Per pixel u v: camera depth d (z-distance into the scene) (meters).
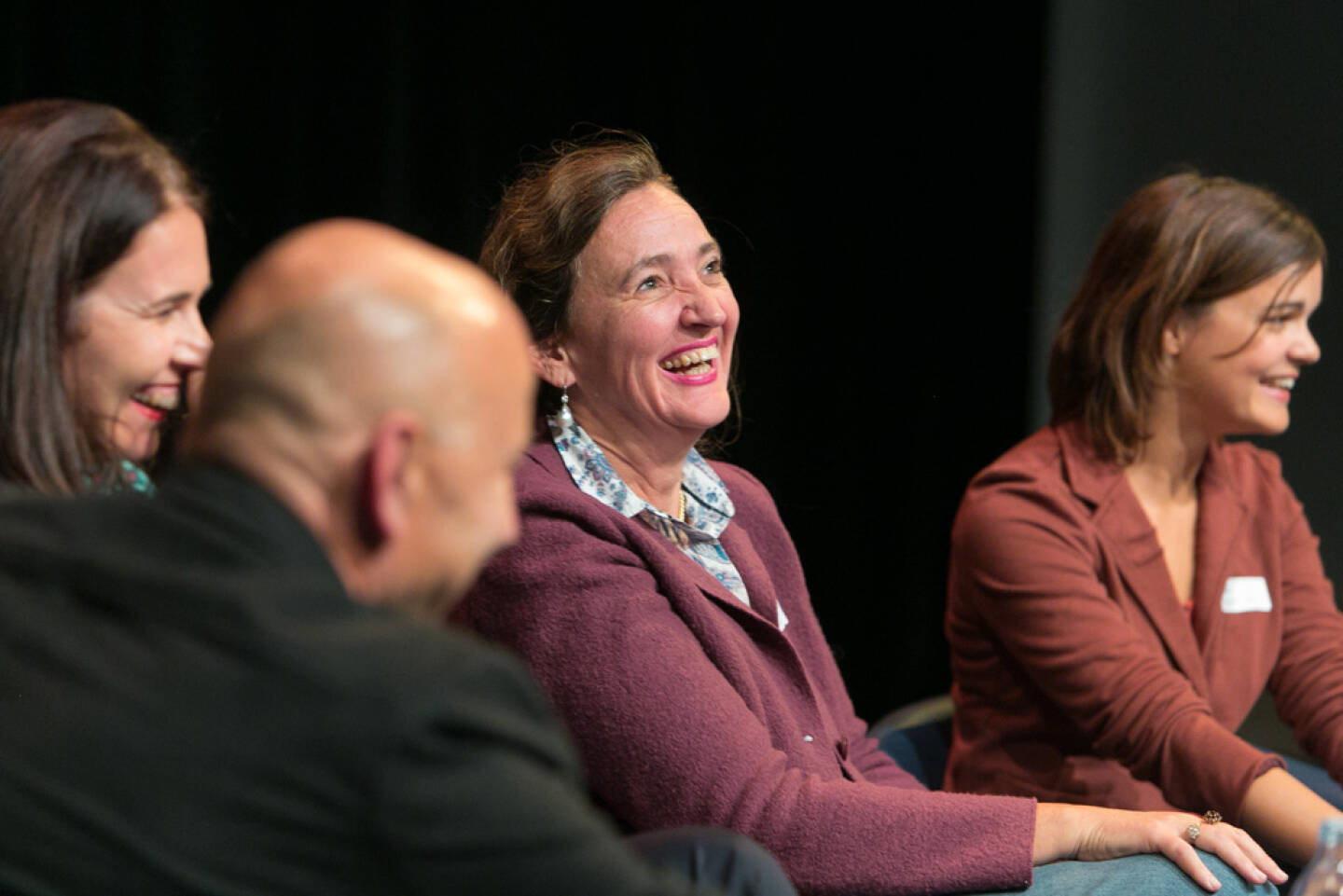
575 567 5.68
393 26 10.82
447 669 2.88
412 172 11.18
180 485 3.12
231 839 2.78
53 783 2.84
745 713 5.62
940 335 13.25
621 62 11.97
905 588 13.47
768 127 12.62
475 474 3.11
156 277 4.67
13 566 3.11
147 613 2.94
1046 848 5.69
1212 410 7.75
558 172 6.28
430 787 2.76
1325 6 12.81
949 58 12.93
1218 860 5.71
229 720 2.81
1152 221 7.73
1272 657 8.03
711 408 6.22
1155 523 7.99
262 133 10.55
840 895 5.42
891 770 7.02
